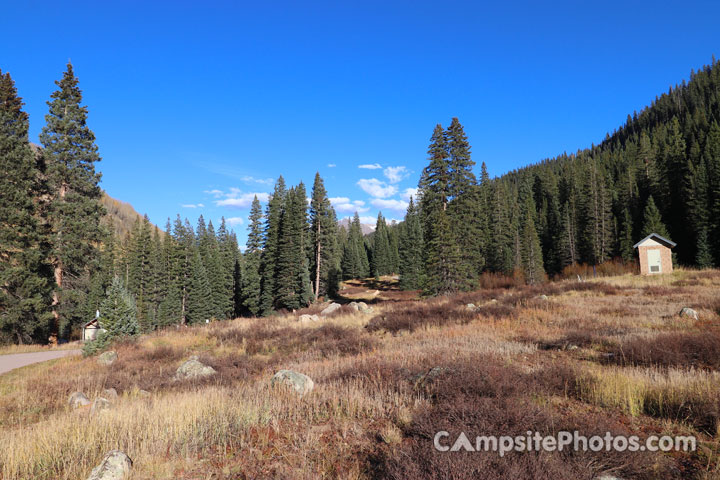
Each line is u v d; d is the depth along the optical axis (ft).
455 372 25.93
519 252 198.80
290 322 82.07
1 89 101.09
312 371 35.99
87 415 24.75
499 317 61.67
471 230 126.93
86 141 99.50
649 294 75.25
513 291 96.73
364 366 32.78
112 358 54.75
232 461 17.37
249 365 44.29
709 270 110.32
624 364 31.32
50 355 68.90
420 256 215.72
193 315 179.01
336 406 23.57
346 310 93.15
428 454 14.58
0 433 23.45
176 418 21.88
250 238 197.06
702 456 15.72
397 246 335.47
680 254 179.63
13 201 87.81
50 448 18.86
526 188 349.00
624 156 316.40
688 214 171.22
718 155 168.25
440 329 57.16
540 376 26.68
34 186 95.14
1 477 16.40
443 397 22.75
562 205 272.92
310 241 174.09
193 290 181.37
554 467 12.86
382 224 330.13
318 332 63.46
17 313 85.40
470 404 19.51
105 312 66.95
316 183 176.45
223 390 29.53
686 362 29.35
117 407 26.32
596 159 353.92
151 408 25.53
